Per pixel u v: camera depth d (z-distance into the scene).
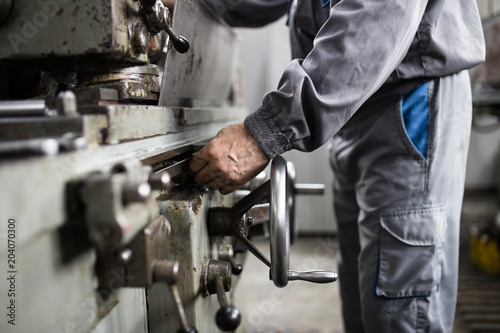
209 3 1.08
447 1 0.94
